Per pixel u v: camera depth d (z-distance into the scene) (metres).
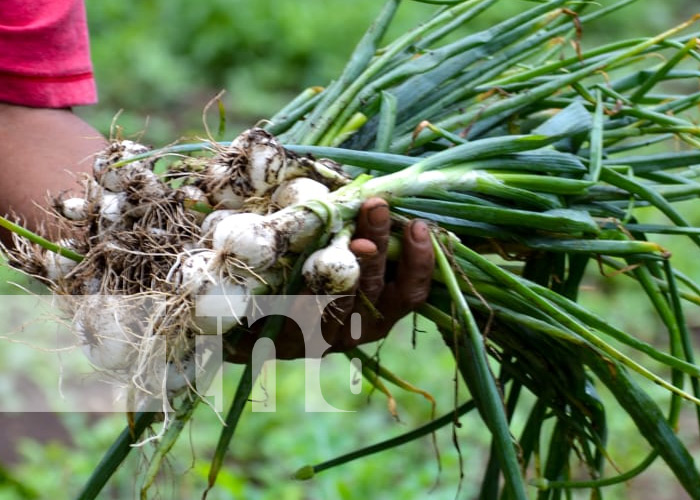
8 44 1.92
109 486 2.59
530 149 1.80
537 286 1.79
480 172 1.80
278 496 2.55
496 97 1.93
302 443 2.76
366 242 1.72
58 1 1.94
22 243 1.80
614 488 2.78
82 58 1.97
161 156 1.77
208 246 1.74
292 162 1.75
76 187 1.86
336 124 1.87
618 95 1.89
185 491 2.60
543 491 1.94
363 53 1.89
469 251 1.78
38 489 2.49
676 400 1.87
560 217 1.80
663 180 1.92
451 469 2.76
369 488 2.60
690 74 1.93
